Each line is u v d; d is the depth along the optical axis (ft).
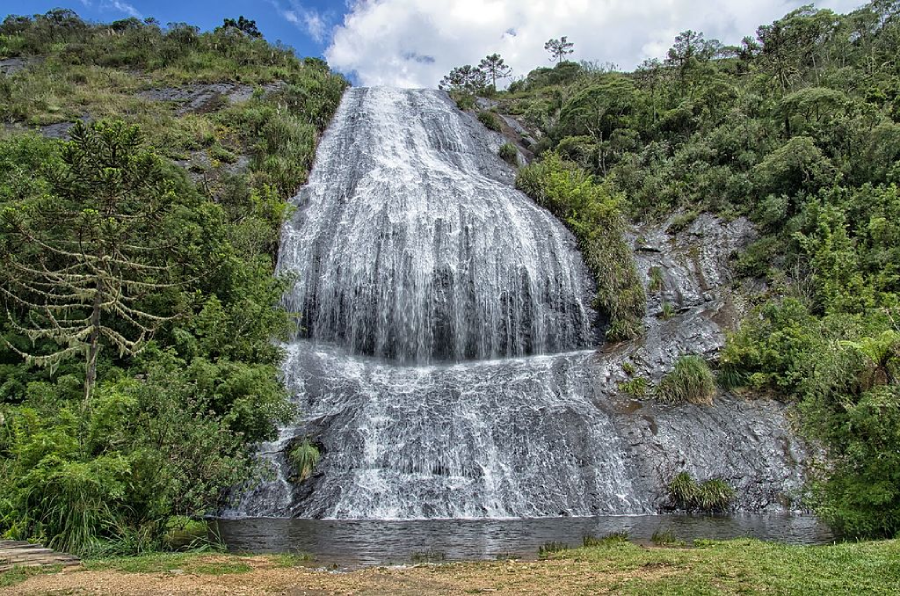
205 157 117.29
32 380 60.80
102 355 64.64
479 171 140.36
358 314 95.14
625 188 125.08
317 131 143.84
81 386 59.47
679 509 59.21
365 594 27.22
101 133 51.72
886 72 134.21
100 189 51.44
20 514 37.11
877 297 79.46
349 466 62.64
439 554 39.81
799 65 155.12
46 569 30.55
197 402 48.62
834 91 114.21
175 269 65.41
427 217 105.50
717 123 135.13
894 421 38.83
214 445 45.37
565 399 75.31
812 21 161.68
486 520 54.95
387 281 96.99
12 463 39.99
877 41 159.94
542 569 32.58
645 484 61.52
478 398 74.79
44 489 37.37
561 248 104.17
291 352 85.30
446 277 97.81
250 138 127.75
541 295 98.99
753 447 65.36
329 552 40.93
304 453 61.72
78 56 175.22
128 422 42.68
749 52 188.65
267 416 54.49
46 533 36.52
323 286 96.48
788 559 30.32
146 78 160.45
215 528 49.65
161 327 65.21
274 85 164.55
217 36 195.11
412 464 63.82
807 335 73.87
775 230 100.07
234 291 71.46
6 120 121.08
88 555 35.65
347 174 123.95
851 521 39.32
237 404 53.52
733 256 99.45
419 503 58.13
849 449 40.27
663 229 110.93
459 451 65.41
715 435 67.05
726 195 110.22
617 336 91.56
